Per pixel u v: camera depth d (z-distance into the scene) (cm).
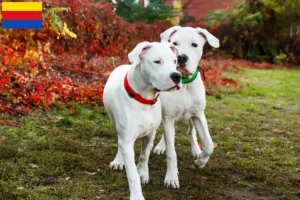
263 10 2545
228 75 1554
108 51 1386
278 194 461
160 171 506
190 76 464
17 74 764
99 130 638
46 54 938
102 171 488
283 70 2147
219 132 716
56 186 441
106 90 466
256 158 584
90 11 1349
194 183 471
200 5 2858
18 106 696
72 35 811
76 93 791
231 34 2448
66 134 612
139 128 416
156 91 416
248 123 796
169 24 2100
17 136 583
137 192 390
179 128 715
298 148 640
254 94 1171
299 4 2547
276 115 908
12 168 472
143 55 405
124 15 2250
